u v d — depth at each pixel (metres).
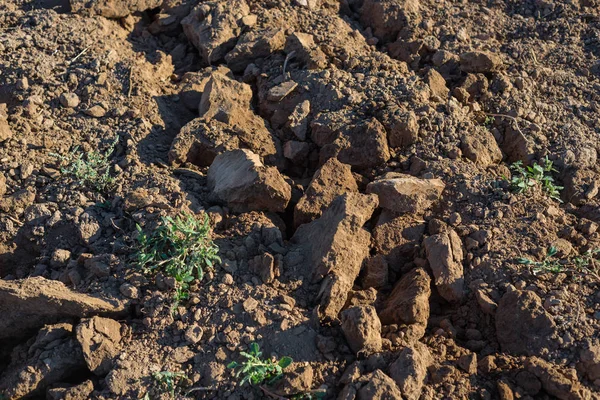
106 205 1.53
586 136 1.70
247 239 1.48
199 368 1.33
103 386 1.33
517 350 1.38
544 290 1.42
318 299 1.41
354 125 1.64
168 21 1.92
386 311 1.42
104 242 1.49
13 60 1.73
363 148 1.62
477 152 1.64
